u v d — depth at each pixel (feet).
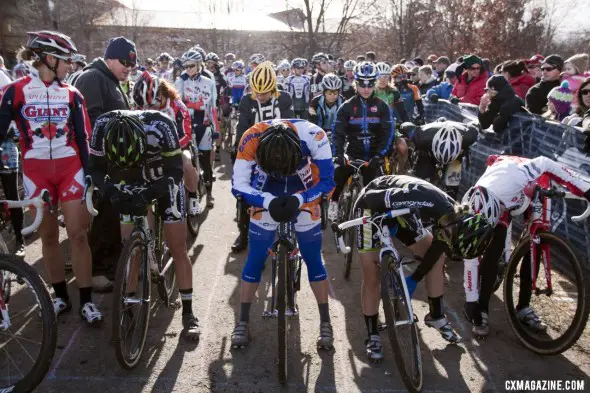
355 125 16.28
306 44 63.77
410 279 10.08
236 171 10.35
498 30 55.77
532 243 11.53
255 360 10.90
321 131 10.51
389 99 21.26
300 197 9.89
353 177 16.11
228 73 42.34
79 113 11.67
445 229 9.57
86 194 10.40
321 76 30.86
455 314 13.10
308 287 14.56
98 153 10.13
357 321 12.69
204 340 11.65
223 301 13.62
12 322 12.22
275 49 104.83
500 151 20.54
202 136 21.94
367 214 10.64
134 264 10.64
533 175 11.39
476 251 9.59
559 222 16.58
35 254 16.79
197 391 9.80
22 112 11.22
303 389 9.93
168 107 14.07
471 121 23.85
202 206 22.79
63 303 12.60
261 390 9.87
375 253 10.75
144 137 9.61
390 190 9.98
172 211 10.89
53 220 11.98
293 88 30.17
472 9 56.39
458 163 15.49
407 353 10.14
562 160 16.60
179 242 11.41
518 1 55.21
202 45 91.91
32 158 11.39
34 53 11.12
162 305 13.33
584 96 16.44
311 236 10.97
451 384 10.14
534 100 21.66
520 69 24.71
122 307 10.11
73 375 10.19
